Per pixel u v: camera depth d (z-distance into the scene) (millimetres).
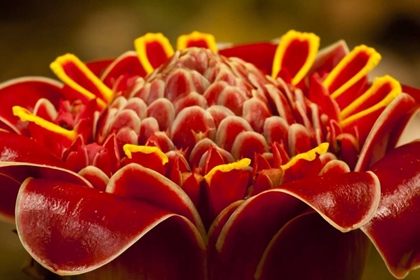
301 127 387
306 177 375
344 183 359
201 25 858
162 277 373
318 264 377
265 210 366
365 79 429
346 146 392
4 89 429
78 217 357
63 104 424
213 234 369
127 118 388
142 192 366
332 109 405
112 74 450
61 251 354
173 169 373
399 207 366
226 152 379
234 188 371
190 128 384
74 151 384
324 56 452
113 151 381
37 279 398
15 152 369
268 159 380
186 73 391
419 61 853
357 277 390
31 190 364
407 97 386
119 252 351
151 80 399
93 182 375
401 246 362
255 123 388
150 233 367
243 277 374
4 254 629
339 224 351
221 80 392
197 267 372
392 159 382
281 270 374
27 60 860
